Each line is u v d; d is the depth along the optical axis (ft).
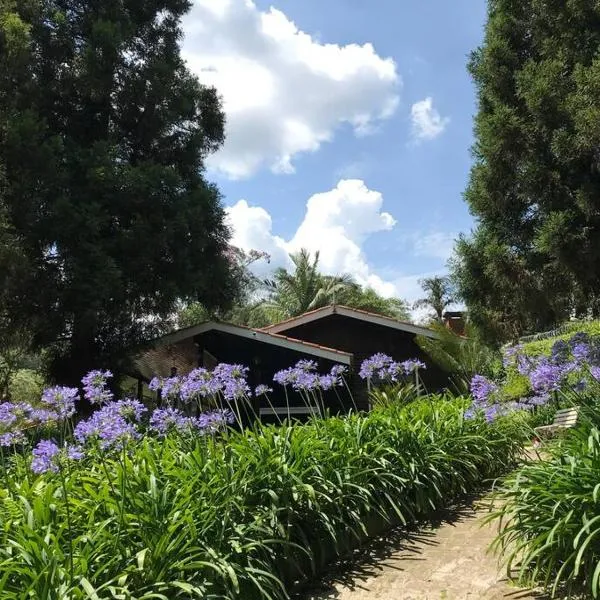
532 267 47.80
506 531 12.87
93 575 10.00
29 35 45.50
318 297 110.52
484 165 48.29
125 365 50.75
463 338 55.67
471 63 50.19
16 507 11.71
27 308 45.01
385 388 35.19
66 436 15.97
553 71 42.14
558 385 15.84
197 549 11.25
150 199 47.26
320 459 16.57
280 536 13.71
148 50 56.18
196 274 49.96
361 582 14.21
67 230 43.16
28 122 42.91
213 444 15.33
